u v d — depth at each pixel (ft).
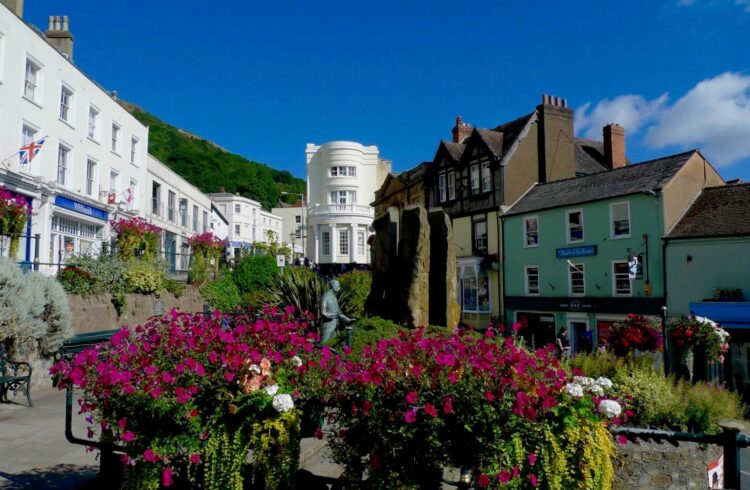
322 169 158.92
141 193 90.74
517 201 93.50
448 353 11.91
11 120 54.60
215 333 13.05
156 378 11.84
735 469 12.28
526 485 11.00
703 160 74.23
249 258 78.59
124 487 11.90
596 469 11.34
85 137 70.85
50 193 60.85
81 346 32.68
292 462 11.79
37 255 53.52
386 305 34.19
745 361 54.03
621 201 74.54
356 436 11.69
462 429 11.00
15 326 28.12
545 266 84.79
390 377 11.46
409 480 10.97
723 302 56.75
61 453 19.02
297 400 12.43
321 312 28.71
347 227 151.84
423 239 32.19
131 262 50.60
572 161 98.58
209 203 138.92
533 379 11.46
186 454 11.81
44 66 60.70
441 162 107.86
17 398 28.27
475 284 95.96
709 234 64.23
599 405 11.76
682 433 12.92
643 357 30.42
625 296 73.05
